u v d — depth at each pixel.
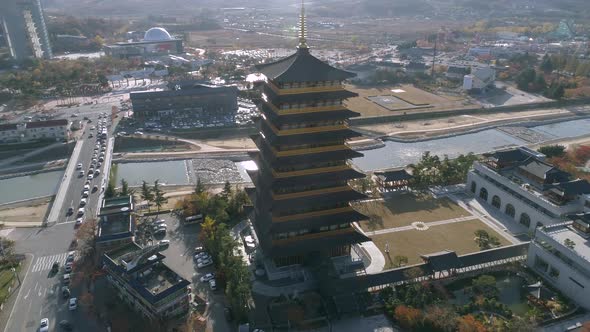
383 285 127.06
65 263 141.88
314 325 115.94
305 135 122.56
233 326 115.19
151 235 156.88
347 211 134.88
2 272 136.50
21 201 189.12
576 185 157.62
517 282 131.25
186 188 199.00
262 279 132.75
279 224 128.88
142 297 115.25
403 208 176.38
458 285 128.88
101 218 153.88
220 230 142.75
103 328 114.56
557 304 121.75
